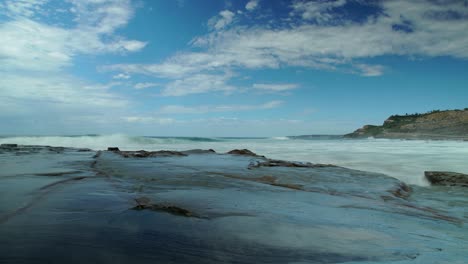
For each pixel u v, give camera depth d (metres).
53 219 2.63
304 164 8.77
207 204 3.58
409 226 3.21
